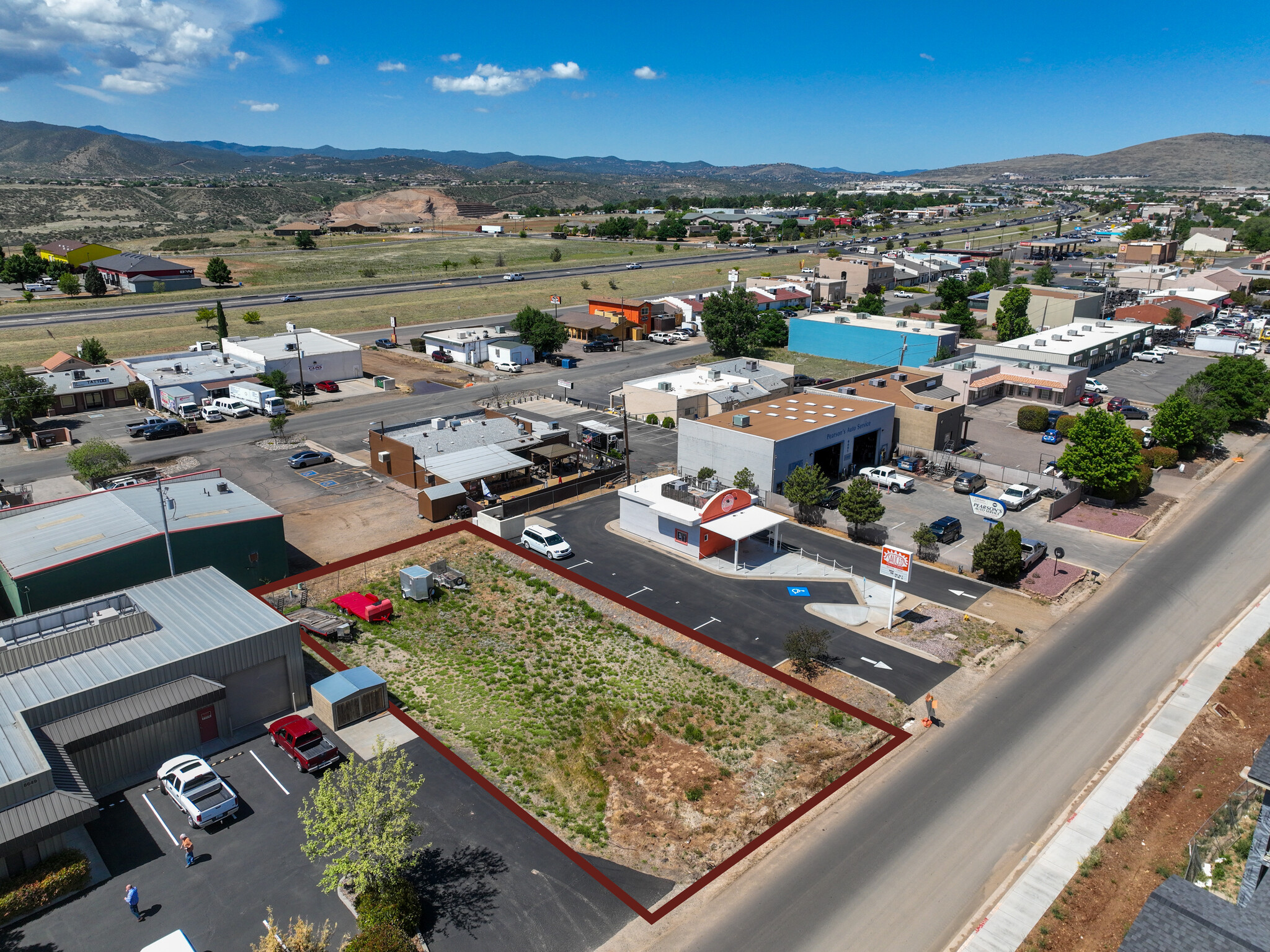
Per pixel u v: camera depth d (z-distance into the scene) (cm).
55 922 2542
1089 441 6309
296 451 7606
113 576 4475
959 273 19562
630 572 5281
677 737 3669
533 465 6831
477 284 17825
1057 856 2980
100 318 13600
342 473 7075
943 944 2603
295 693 3731
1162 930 1977
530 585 5116
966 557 5506
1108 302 14362
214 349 10631
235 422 8538
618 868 2889
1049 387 9169
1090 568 5356
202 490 5428
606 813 3181
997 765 3488
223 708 3462
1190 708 3897
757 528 5356
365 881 2534
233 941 2491
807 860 2953
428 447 6788
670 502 5725
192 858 2781
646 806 3231
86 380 8869
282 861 2809
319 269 19850
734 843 3041
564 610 4816
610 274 19488
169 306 14688
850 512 5634
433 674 4141
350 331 13150
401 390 9881
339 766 3309
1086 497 6581
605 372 10900
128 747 3195
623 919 2645
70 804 2683
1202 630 4603
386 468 6975
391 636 4497
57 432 7794
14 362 10569
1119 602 4922
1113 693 4019
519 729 3688
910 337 10894
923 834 3089
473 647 4412
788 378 9281
